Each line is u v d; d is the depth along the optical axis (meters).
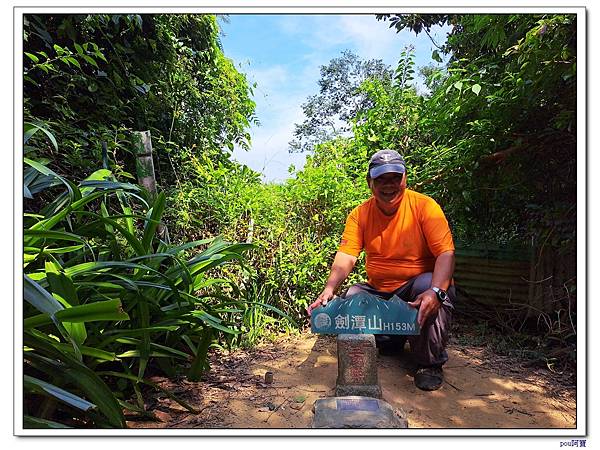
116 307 1.29
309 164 3.24
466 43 3.25
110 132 2.72
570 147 2.60
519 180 2.86
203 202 3.01
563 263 2.69
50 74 2.67
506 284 2.96
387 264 2.26
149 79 3.36
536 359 2.32
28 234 1.55
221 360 2.35
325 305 1.97
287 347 2.55
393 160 2.08
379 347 2.40
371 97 3.61
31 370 1.67
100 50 2.81
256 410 1.85
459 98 2.70
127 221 2.23
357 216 2.31
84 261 2.09
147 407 1.86
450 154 2.92
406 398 1.97
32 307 1.57
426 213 2.14
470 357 2.42
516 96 2.46
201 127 3.84
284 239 3.02
